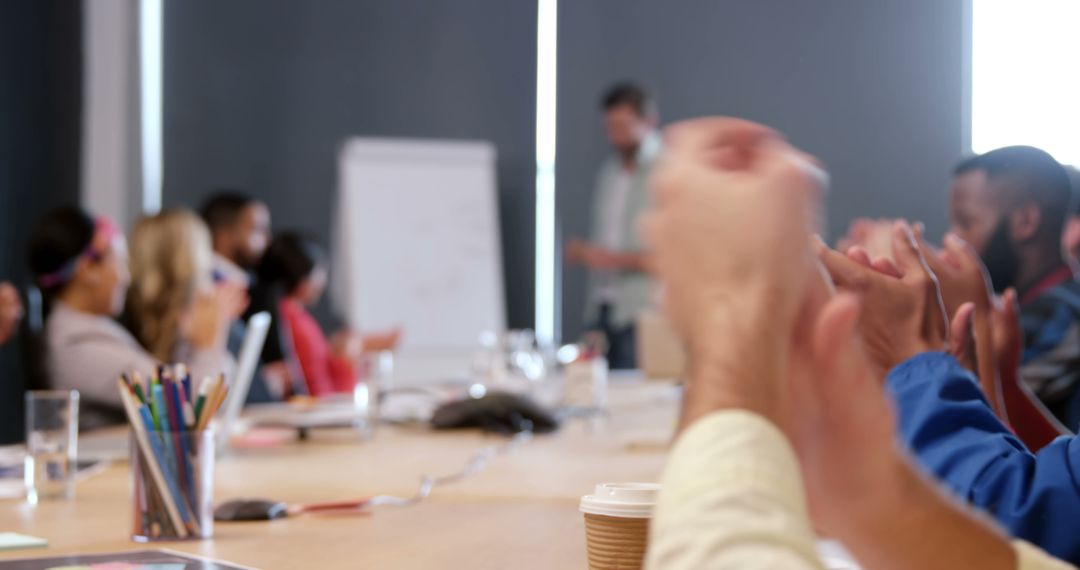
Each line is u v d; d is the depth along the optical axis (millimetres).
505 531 1150
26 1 5461
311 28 6273
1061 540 737
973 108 5715
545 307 6125
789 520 401
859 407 469
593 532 870
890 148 5805
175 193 6254
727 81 5973
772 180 439
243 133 6273
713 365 439
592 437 2377
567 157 6125
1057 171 2010
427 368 4758
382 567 963
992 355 1144
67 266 2646
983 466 778
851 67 5844
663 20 6035
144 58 6195
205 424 1118
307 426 2383
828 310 451
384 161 6133
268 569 954
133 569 939
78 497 1455
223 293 2518
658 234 451
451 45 6211
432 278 6055
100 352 2633
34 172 5508
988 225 2027
